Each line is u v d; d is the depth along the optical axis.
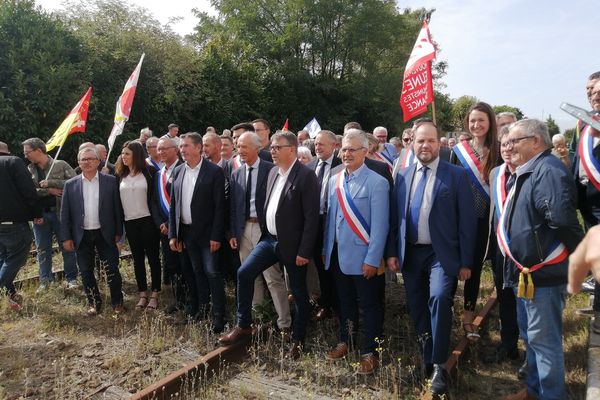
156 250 5.35
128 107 6.21
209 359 3.81
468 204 3.39
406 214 3.56
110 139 6.25
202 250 4.64
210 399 3.43
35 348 4.26
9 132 10.19
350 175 3.82
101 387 3.58
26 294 5.61
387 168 4.37
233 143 6.18
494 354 4.08
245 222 4.55
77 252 5.11
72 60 12.15
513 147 2.91
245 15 23.59
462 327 4.50
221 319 4.59
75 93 11.31
